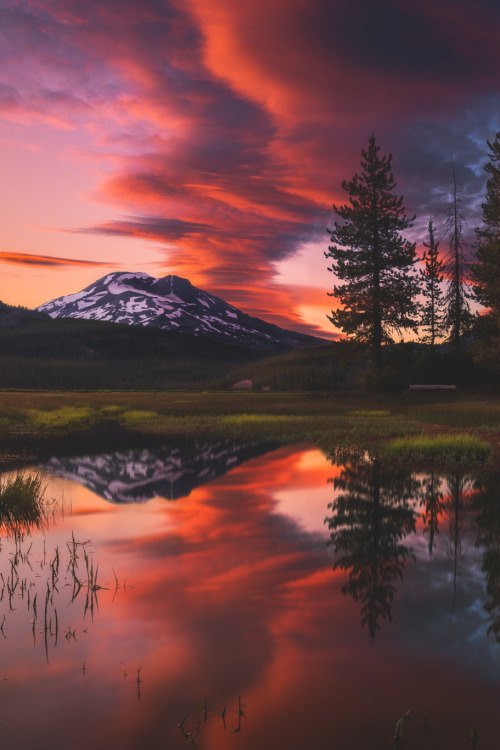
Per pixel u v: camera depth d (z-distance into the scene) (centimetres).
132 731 276
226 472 1162
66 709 296
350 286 4503
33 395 6078
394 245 4422
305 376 13875
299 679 324
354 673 332
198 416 2809
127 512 796
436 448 1346
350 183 4578
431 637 381
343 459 1340
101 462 1320
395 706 296
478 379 4075
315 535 669
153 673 333
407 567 543
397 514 782
